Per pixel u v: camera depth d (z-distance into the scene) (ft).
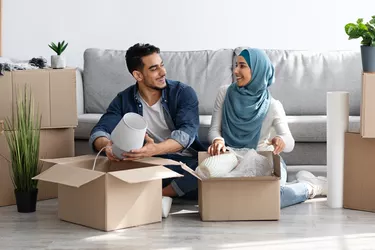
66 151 13.78
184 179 13.01
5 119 13.14
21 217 12.44
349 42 17.97
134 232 11.39
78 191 11.76
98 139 13.03
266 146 13.28
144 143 13.02
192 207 13.11
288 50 16.49
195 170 12.34
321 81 16.10
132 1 18.16
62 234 11.34
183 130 12.92
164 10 18.17
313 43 18.02
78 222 11.85
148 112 13.52
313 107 16.07
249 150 12.45
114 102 13.69
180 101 13.37
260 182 11.93
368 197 12.60
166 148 12.62
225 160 12.28
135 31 18.22
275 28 18.03
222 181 11.88
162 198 12.44
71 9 18.16
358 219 12.12
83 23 18.19
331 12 17.92
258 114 13.15
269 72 13.25
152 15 18.17
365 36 12.34
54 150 13.64
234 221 12.01
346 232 11.35
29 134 12.72
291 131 14.66
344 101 12.80
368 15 17.87
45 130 13.52
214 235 11.21
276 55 16.38
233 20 18.10
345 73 16.07
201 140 14.73
